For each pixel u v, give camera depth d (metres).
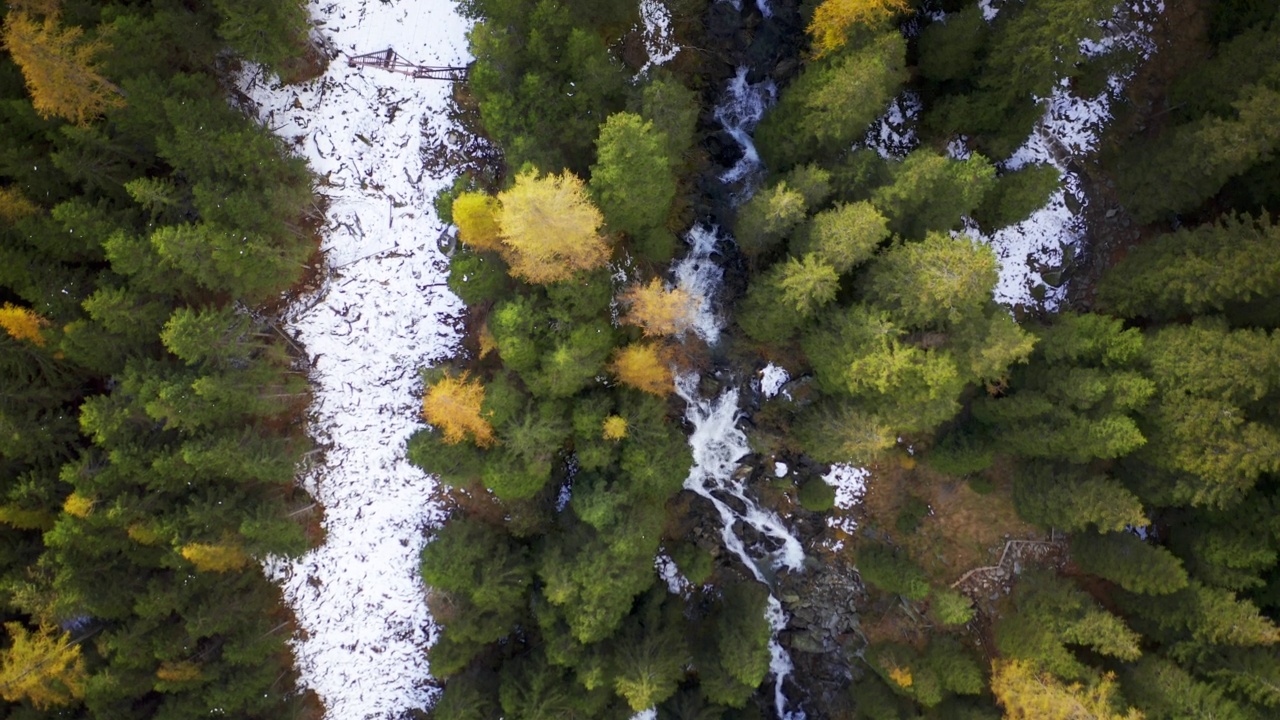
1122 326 29.39
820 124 26.20
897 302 26.17
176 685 26.67
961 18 27.20
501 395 25.66
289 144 30.44
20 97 24.20
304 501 31.11
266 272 26.78
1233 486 25.67
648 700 26.55
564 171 24.16
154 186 24.02
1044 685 28.06
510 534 30.58
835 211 26.41
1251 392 25.05
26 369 24.81
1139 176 29.66
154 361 25.61
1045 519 29.39
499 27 25.00
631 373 26.72
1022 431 28.12
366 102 30.78
